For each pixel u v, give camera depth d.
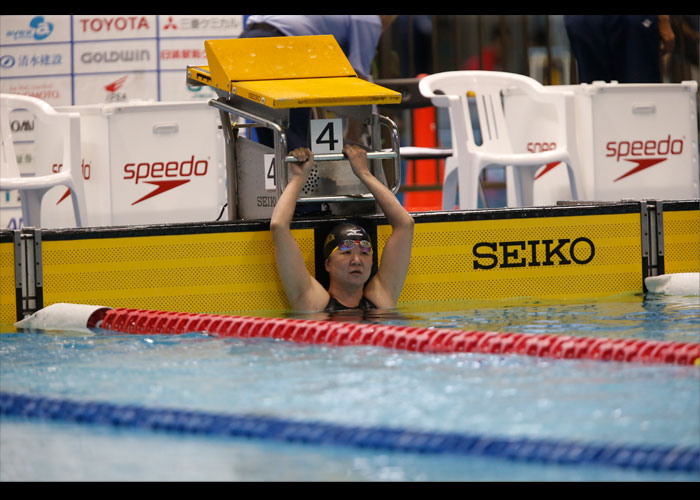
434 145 38.09
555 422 10.30
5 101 25.70
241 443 10.25
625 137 27.48
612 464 9.12
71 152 24.42
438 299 20.77
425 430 10.09
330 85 19.30
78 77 31.11
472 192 25.30
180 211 25.92
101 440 10.51
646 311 18.16
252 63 19.98
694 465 8.92
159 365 13.81
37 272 18.91
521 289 21.17
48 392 12.28
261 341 15.84
